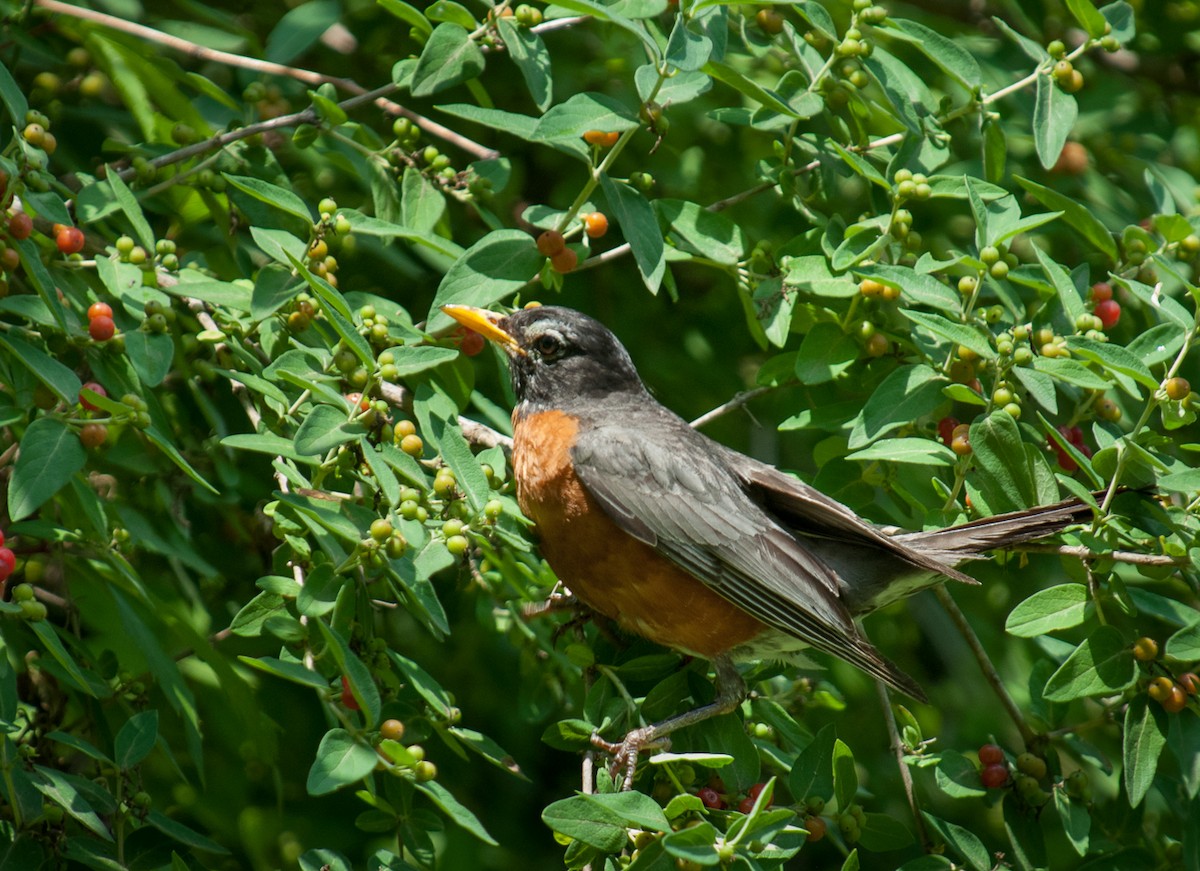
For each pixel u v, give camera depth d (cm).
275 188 803
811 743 775
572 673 972
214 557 1031
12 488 649
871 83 1056
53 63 1052
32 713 809
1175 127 1308
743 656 918
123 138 1048
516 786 1202
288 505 734
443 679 1164
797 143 943
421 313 1156
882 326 899
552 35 1269
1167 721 804
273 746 911
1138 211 1163
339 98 1154
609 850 680
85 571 821
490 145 1247
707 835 663
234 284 820
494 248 848
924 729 1317
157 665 769
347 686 715
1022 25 1248
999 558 889
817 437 1332
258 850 1098
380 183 923
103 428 685
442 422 781
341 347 764
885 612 1273
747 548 890
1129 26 937
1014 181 1102
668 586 897
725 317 1252
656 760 722
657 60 765
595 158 848
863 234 887
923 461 831
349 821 1119
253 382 762
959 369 863
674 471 905
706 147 1268
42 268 693
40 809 705
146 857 741
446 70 830
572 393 976
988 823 1226
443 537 732
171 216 968
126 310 780
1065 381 819
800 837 705
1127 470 811
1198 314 795
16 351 668
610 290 1251
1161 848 897
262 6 1278
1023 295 1088
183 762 1077
